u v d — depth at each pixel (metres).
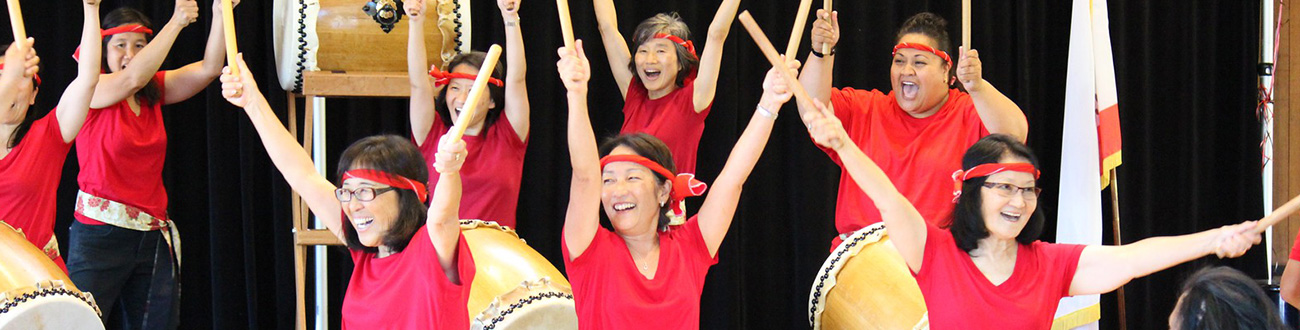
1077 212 4.58
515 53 3.96
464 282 2.85
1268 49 5.55
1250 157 5.58
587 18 5.00
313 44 4.13
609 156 3.05
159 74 4.34
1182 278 5.58
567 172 5.04
